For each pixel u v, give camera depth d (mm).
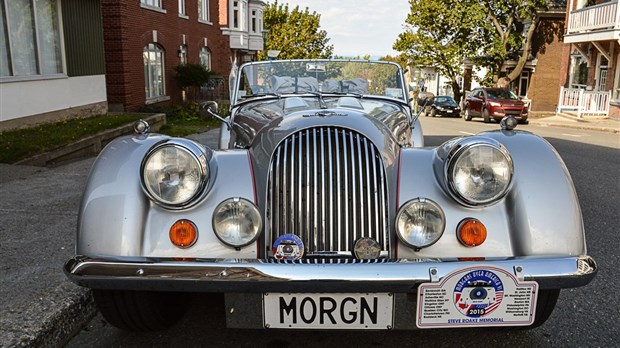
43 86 11289
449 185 2555
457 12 30734
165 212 2559
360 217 2641
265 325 2447
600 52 22688
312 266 2307
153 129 13570
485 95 23531
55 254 3998
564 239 2494
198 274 2320
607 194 6660
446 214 2557
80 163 8172
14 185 6449
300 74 4414
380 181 2678
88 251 2484
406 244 2518
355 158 2729
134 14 16500
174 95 20297
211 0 24875
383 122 3414
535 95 30750
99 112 13719
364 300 2408
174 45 20234
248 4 33688
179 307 3195
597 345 2904
